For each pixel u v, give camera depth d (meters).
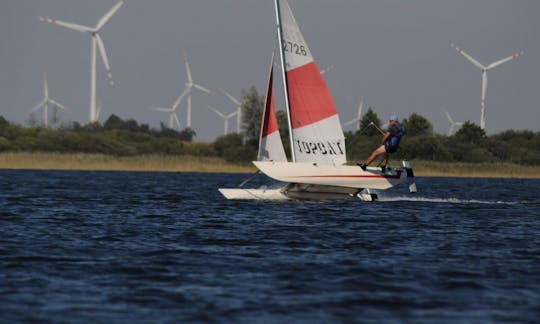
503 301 52.22
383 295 53.31
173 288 54.69
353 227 89.38
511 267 64.00
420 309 50.00
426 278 58.88
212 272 60.31
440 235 83.94
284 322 46.59
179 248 72.06
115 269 61.22
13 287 54.28
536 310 50.12
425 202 131.88
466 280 58.41
